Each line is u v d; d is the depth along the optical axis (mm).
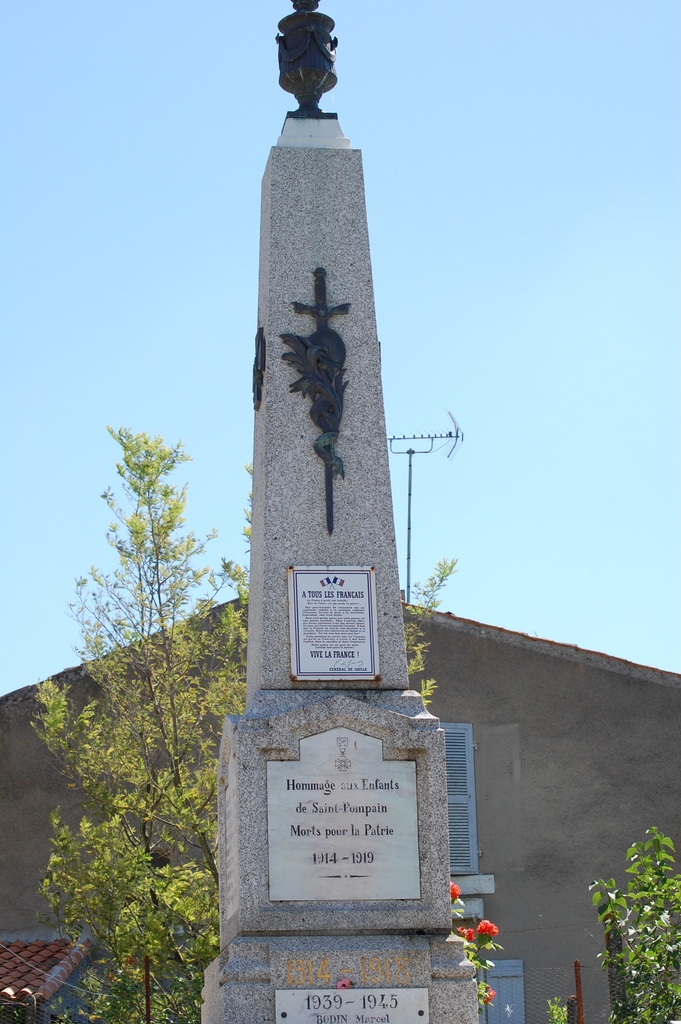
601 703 19531
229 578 15664
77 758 15328
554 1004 16375
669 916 11188
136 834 15523
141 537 15547
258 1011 8742
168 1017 13586
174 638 15539
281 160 10539
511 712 19328
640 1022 10766
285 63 10938
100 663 15516
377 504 10016
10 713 18781
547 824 18938
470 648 19500
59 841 14758
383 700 9586
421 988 8875
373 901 9117
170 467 15750
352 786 9258
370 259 10469
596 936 18453
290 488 9969
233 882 9391
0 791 18500
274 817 9156
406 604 16750
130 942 13805
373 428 10148
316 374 10133
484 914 18484
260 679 9656
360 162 10617
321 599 9773
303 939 8969
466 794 18859
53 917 17906
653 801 19234
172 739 15172
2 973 16531
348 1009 8781
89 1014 14711
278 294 10320
